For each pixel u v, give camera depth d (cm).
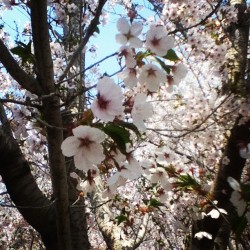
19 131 190
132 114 124
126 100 129
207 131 364
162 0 420
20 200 222
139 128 123
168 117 391
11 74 133
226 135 363
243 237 310
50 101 132
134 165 142
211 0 430
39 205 225
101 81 114
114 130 115
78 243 234
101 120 113
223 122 354
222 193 299
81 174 231
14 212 694
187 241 354
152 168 216
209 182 346
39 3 124
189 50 408
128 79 140
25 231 700
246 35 436
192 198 320
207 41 400
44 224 226
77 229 239
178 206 324
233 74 378
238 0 461
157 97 391
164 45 135
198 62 427
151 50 134
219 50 396
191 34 400
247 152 189
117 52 140
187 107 368
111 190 172
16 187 221
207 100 362
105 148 133
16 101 129
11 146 220
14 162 221
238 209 136
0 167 221
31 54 140
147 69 139
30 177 228
